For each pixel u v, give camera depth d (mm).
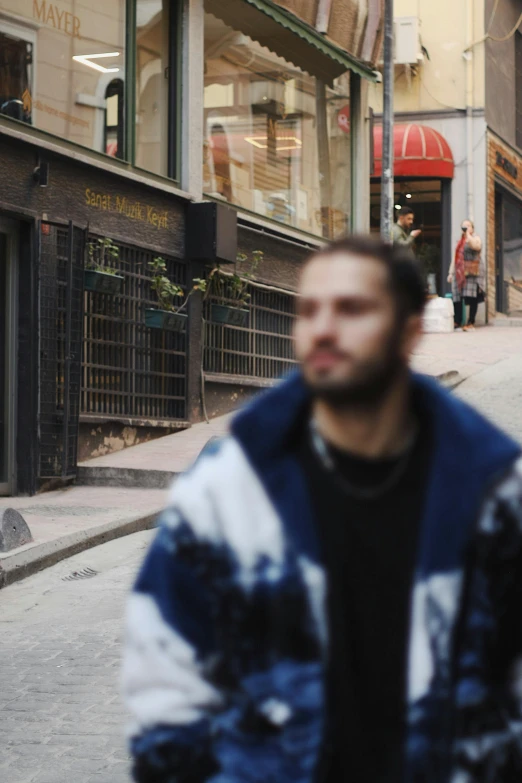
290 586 1634
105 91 12164
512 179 27703
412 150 25312
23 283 10852
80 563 8078
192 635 1700
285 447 1679
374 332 1645
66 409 10734
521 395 14828
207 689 1710
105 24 12180
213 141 14289
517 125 28422
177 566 1689
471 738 1633
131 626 1724
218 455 1705
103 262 11883
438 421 1661
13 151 10633
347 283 1660
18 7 10906
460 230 25766
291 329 16188
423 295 1721
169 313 12578
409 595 1638
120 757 4449
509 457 1621
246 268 14875
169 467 11039
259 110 15328
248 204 15086
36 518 9195
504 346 19375
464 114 25719
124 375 12328
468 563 1620
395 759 1639
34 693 5262
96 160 11711
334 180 17281
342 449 1691
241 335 14891
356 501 1665
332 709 1644
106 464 11258
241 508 1655
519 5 28062
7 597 7199
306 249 16438
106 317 11961
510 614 1668
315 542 1641
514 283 28297
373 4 17234
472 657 1633
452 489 1614
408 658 1624
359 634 1647
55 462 10906
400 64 25766
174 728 1695
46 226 11000
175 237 13336
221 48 14430
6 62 10758
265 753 1652
